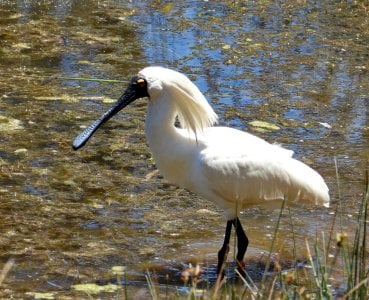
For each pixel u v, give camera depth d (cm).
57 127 1421
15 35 1802
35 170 1278
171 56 1748
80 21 1906
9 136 1379
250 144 1054
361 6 2086
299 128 1474
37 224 1130
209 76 1662
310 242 1113
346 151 1397
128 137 1409
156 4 2050
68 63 1683
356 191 1262
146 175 1288
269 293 868
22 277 999
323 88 1647
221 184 1030
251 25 1948
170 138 1045
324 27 1958
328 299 834
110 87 1593
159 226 1146
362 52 1828
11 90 1551
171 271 1033
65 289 977
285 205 1068
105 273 1020
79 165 1305
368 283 835
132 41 1814
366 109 1564
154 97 1044
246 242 1038
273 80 1667
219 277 901
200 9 2034
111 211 1179
